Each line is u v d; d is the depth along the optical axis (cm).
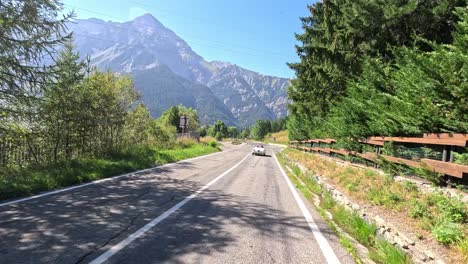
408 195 689
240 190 1045
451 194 591
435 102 708
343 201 809
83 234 511
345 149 1429
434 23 1132
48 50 976
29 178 923
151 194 877
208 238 524
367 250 520
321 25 1958
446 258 398
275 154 4422
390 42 1303
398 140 866
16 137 1175
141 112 2467
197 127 8181
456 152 628
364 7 1171
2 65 908
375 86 1119
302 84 2555
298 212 761
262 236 554
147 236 516
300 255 473
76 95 1380
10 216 600
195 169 1614
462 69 605
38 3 905
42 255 420
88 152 1603
